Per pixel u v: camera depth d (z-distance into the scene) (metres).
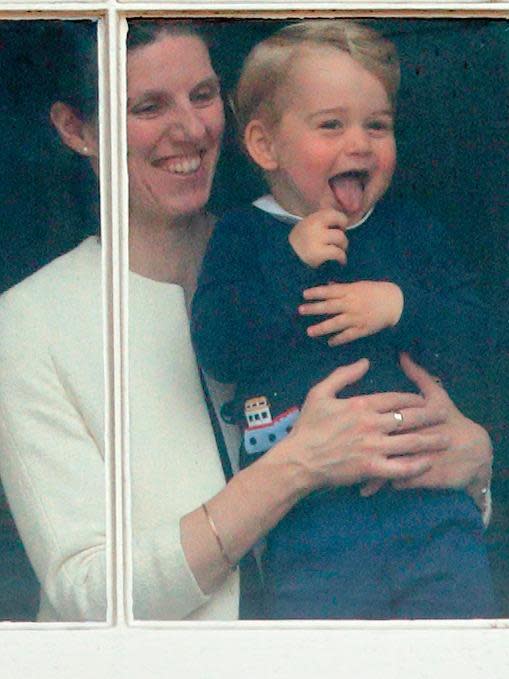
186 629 8.60
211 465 8.68
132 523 8.65
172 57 8.67
